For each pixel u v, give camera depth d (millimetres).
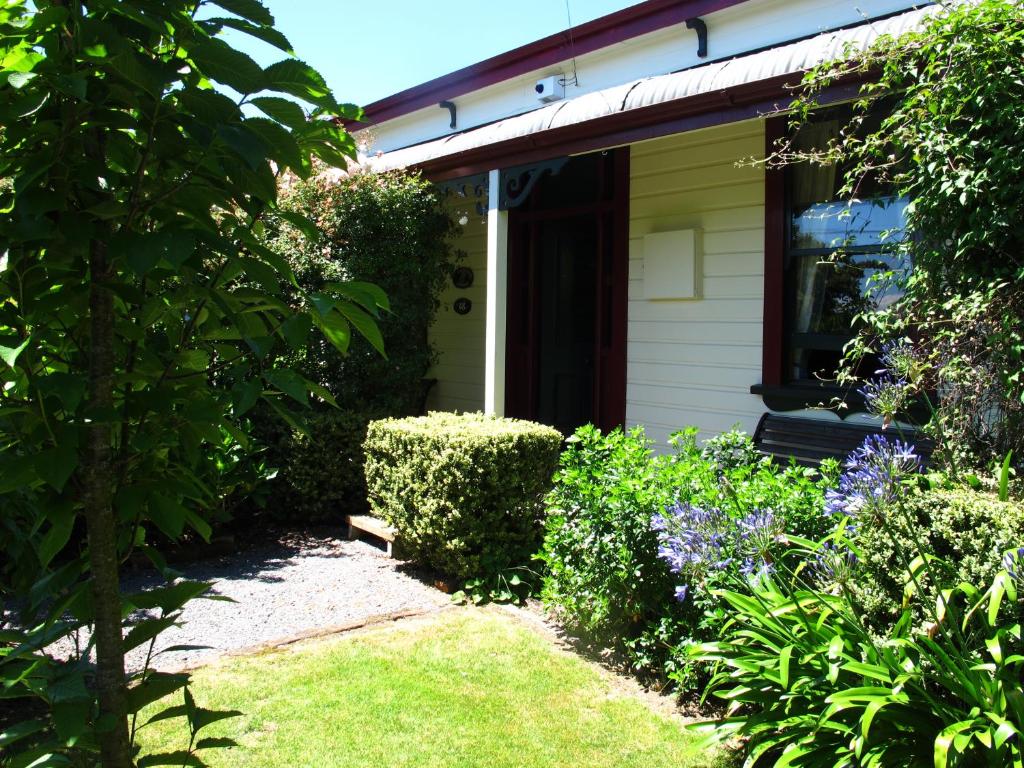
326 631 4207
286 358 6105
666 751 2963
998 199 3432
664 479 3771
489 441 4785
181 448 1775
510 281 8297
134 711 1519
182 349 1577
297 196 6633
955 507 2656
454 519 4766
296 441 6293
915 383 3102
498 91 8758
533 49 8023
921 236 3895
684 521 3055
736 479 3730
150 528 5637
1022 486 3010
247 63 1354
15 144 1332
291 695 3408
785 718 2637
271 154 1451
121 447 1501
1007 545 2502
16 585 2611
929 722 2414
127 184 1438
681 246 6363
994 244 3441
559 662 3791
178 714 1591
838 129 5418
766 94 4605
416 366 7117
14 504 2406
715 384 6270
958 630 2381
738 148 6078
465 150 6363
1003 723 2123
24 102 1249
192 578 5180
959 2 3793
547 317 8055
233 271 1574
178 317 1631
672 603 3576
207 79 1460
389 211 6832
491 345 6219
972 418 3508
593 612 3922
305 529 6488
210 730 3076
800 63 4461
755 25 6312
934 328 3771
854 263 5359
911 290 3924
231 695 3402
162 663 3756
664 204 6605
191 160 1446
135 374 1501
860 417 5344
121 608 1561
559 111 5871
